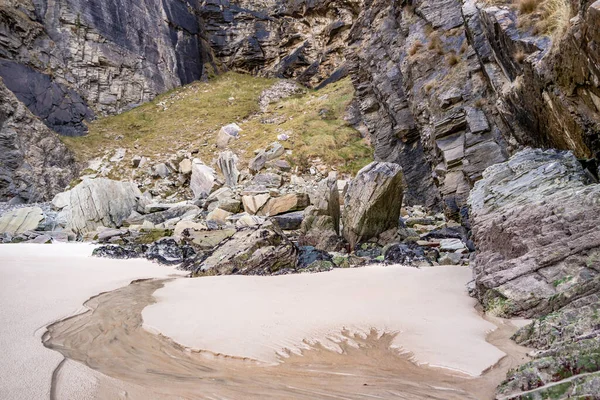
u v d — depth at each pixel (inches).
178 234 690.2
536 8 453.4
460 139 644.7
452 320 245.3
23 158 1083.3
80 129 1378.0
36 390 145.9
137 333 227.9
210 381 166.9
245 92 1718.8
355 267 443.5
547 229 263.7
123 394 150.2
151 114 1562.5
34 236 727.7
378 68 1038.4
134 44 1660.9
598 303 198.8
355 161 1130.0
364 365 183.3
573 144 349.7
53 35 1439.5
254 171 1121.4
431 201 877.2
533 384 142.1
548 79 349.1
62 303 284.4
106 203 882.8
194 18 1947.6
